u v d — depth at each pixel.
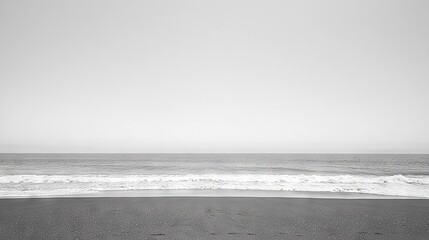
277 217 8.14
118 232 6.41
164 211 8.87
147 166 39.88
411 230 6.83
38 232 6.45
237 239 5.91
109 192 14.27
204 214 8.47
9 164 42.66
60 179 18.33
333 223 7.47
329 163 51.38
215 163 49.75
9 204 10.05
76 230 6.60
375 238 6.12
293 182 18.92
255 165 44.66
